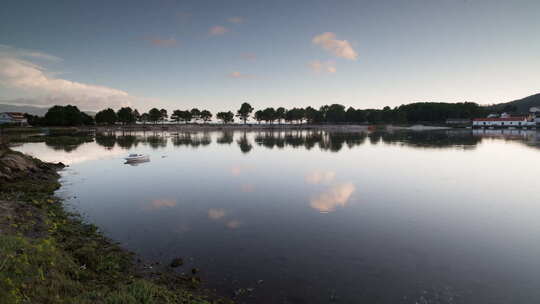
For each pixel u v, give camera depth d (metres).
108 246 14.30
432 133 126.31
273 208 21.58
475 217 19.50
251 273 12.20
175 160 48.16
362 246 14.96
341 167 40.03
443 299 10.45
